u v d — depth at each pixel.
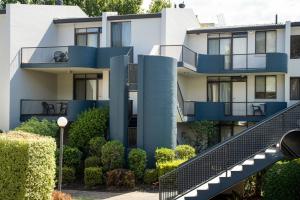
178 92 24.83
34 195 11.15
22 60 25.92
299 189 13.26
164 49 25.69
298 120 14.67
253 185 16.52
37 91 27.12
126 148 20.97
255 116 26.66
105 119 22.41
